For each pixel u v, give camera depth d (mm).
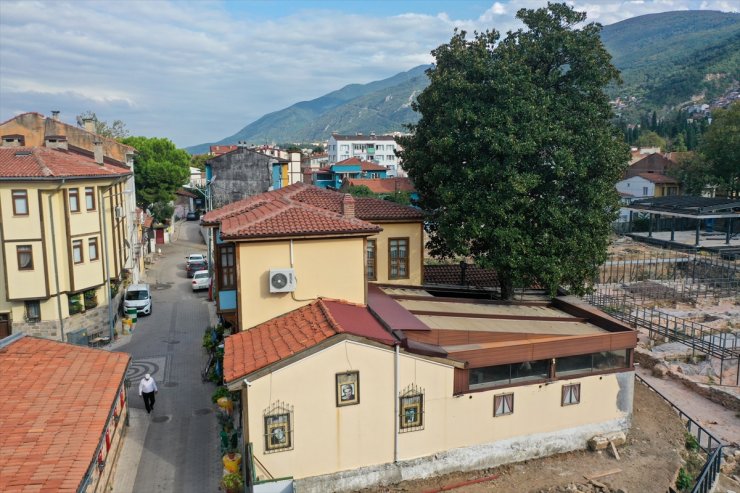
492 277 30891
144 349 29938
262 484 14797
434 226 27609
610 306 37344
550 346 18594
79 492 12531
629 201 70750
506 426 18312
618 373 20000
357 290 19703
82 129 45469
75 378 17312
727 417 24031
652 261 50562
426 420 17094
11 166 27766
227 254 20406
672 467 18609
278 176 64125
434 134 25328
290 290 18422
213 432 20172
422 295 24000
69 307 29438
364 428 16328
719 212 55219
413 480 17094
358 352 16000
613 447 19328
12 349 18438
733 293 41750
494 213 23047
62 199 28703
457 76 24391
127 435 19875
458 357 17312
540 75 24938
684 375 27641
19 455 13289
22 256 28125
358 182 78062
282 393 15406
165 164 63688
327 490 16078
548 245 23688
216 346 25219
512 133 22703
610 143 24422
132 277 42875
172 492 16375
